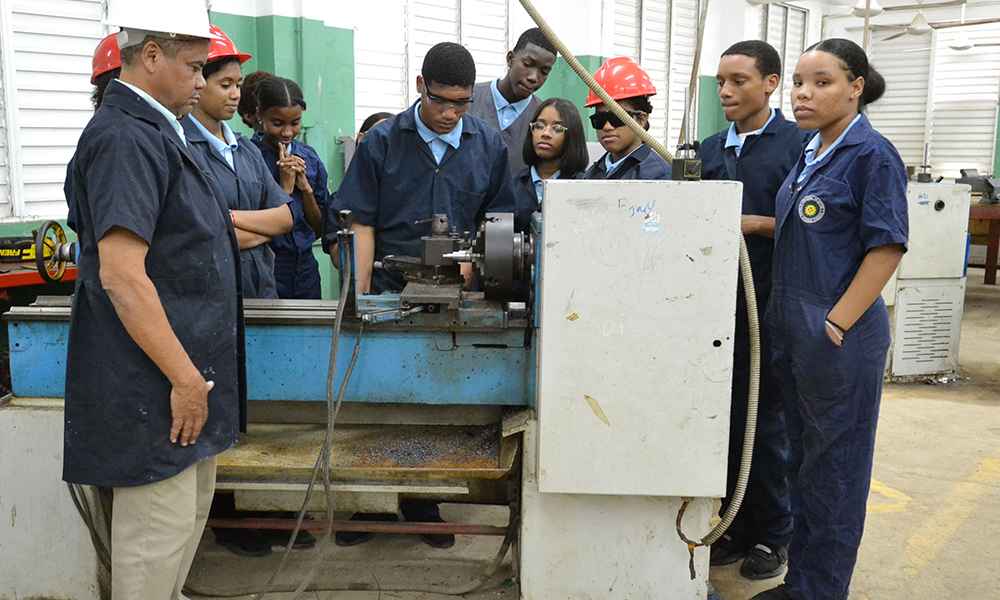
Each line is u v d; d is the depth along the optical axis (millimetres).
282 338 1841
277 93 2391
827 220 1682
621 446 1662
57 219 3492
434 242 1831
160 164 1405
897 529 2414
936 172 8773
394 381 1857
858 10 6941
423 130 2129
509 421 1806
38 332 1820
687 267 1597
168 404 1469
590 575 1827
